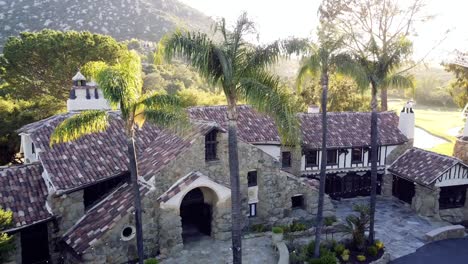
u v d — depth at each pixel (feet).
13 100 131.85
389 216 100.17
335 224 86.94
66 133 51.24
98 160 73.10
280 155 98.89
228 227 75.46
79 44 128.98
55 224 66.18
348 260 75.15
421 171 101.71
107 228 62.80
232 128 52.75
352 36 72.54
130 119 51.60
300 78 73.61
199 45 49.49
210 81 52.06
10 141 108.47
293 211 90.79
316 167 105.81
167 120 52.26
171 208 68.69
